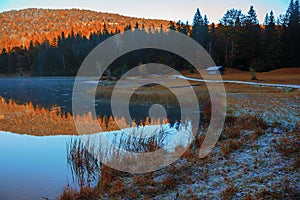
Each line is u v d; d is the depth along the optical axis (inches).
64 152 379.6
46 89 1637.6
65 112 792.9
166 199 216.5
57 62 2874.0
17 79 2600.9
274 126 406.6
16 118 697.6
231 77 1397.6
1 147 414.0
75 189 255.8
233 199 198.7
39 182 276.4
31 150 394.9
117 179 272.4
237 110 561.3
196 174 265.7
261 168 253.0
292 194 192.2
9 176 293.3
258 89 894.4
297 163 243.3
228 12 2485.2
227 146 336.5
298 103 563.8
